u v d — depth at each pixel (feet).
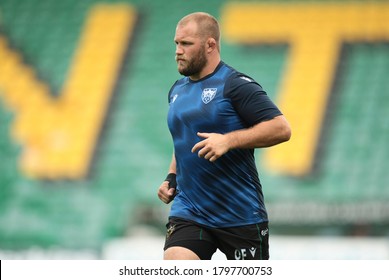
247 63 166.50
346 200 137.69
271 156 146.51
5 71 173.68
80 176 153.28
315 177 142.92
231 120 51.88
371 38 164.86
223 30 173.06
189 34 52.75
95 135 159.33
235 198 53.31
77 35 179.52
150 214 144.46
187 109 53.06
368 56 162.20
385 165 143.84
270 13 173.17
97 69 171.53
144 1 182.39
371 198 138.41
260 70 164.55
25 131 162.71
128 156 154.71
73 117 163.12
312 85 159.02
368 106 154.10
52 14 184.55
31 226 148.66
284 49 167.22
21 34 181.68
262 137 49.60
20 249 146.20
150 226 144.36
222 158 52.42
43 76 171.94
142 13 180.34
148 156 154.61
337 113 153.28
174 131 54.24
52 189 152.25
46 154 157.58
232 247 53.78
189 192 54.29
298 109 154.81
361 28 166.50
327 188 140.77
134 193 148.77
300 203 138.21
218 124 52.03
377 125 150.92
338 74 160.15
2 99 168.66
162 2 181.37
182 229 53.88
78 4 185.26
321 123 151.64
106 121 161.58
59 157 156.46
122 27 178.81
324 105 155.02
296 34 168.66
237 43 170.60
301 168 144.36
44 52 177.27
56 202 150.51
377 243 111.45
